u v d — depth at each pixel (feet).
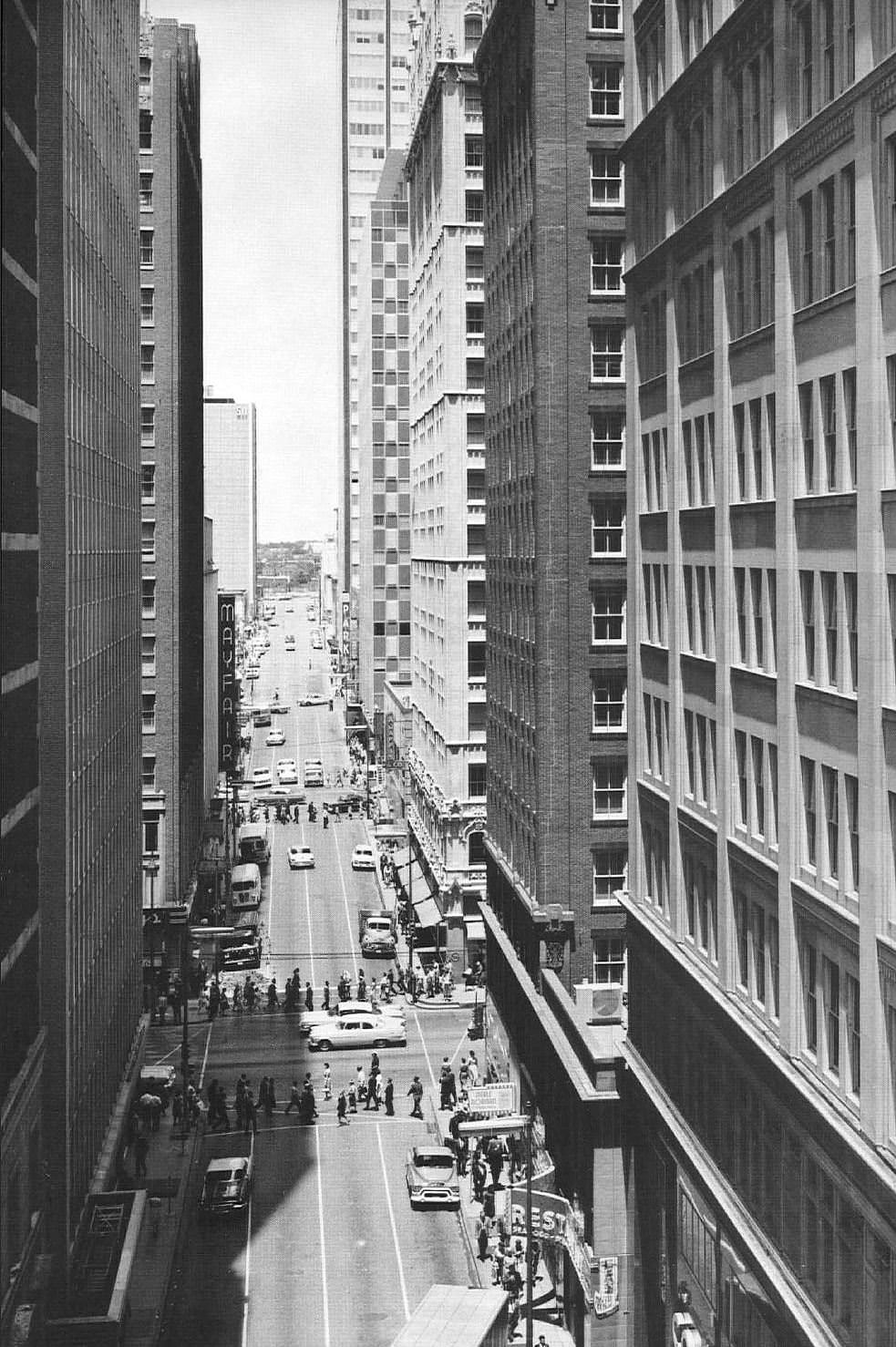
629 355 164.35
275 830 476.95
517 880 245.24
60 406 154.92
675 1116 147.43
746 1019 123.24
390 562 601.21
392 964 325.21
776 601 117.39
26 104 146.92
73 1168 163.43
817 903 107.55
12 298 137.69
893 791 93.45
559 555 221.87
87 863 178.19
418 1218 197.88
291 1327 163.32
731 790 128.88
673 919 148.46
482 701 330.54
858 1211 99.45
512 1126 154.40
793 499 111.45
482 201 336.90
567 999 195.31
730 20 122.42
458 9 338.95
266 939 345.31
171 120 319.47
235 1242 189.26
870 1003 96.32
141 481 282.15
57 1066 152.05
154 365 318.45
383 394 615.16
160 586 315.37
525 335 236.02
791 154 110.01
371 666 634.02
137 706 249.55
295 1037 277.03
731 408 127.95
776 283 113.70
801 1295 109.81
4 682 129.59
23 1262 128.77
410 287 433.48
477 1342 110.11
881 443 94.48
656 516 154.51
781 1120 115.34
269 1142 224.53
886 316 93.56
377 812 488.85
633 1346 165.48
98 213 196.24
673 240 142.20
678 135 143.13
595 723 223.71
